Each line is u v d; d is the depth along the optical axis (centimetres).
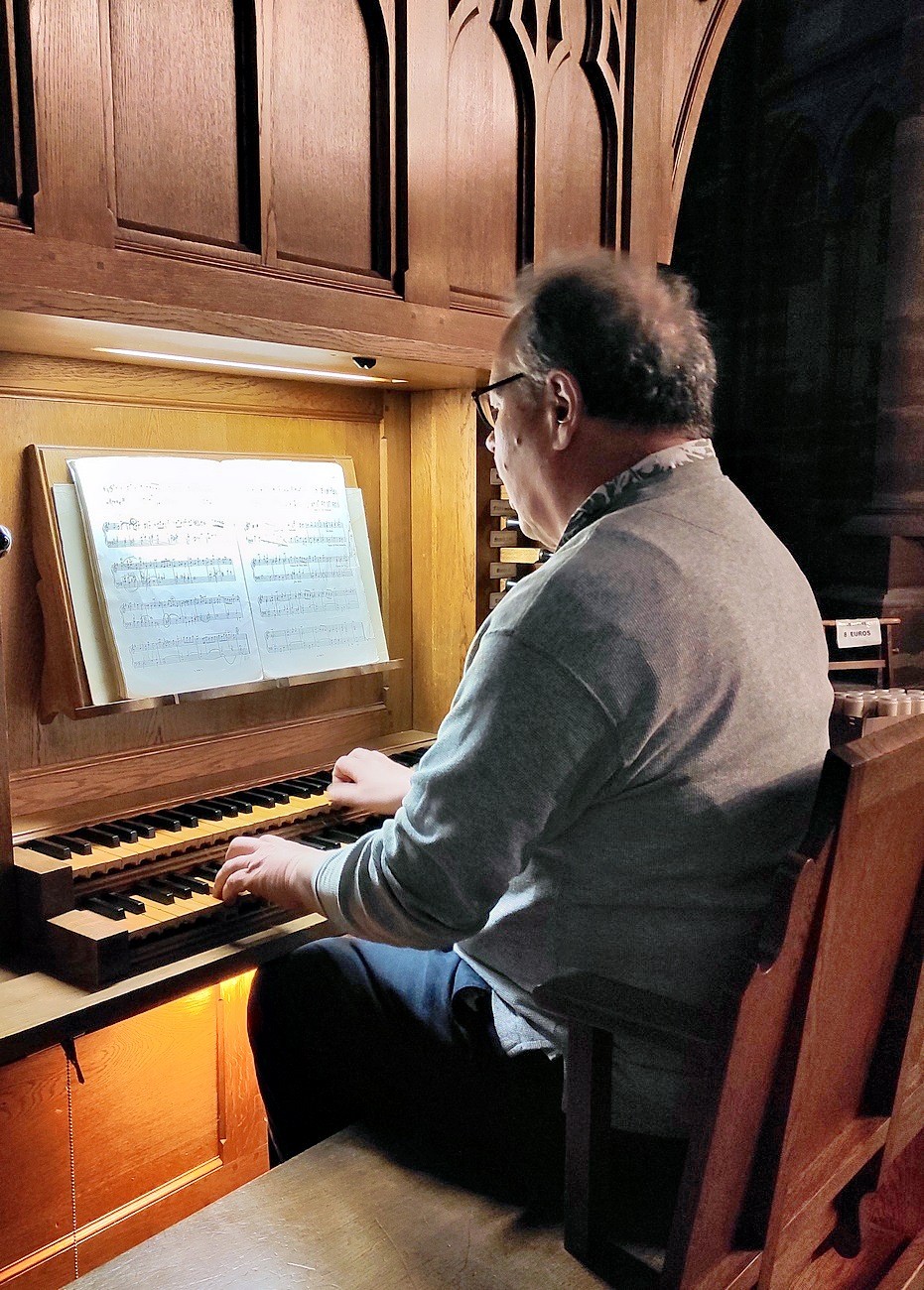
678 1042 92
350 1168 124
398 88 165
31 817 155
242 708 187
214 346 151
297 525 189
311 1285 103
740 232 467
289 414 194
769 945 87
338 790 164
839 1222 120
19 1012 118
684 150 233
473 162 181
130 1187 157
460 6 173
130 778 169
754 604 105
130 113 130
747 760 102
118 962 125
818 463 459
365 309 162
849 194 432
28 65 118
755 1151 97
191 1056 164
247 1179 176
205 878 148
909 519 413
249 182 145
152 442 173
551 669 99
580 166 205
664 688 99
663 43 220
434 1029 124
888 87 401
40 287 121
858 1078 116
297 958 140
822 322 450
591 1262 106
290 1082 141
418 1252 108
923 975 119
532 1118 118
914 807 105
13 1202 141
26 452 155
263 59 144
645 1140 112
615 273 119
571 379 115
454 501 211
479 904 105
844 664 367
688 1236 90
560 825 105
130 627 158
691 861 104
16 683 155
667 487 111
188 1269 106
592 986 102
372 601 202
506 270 192
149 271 133
